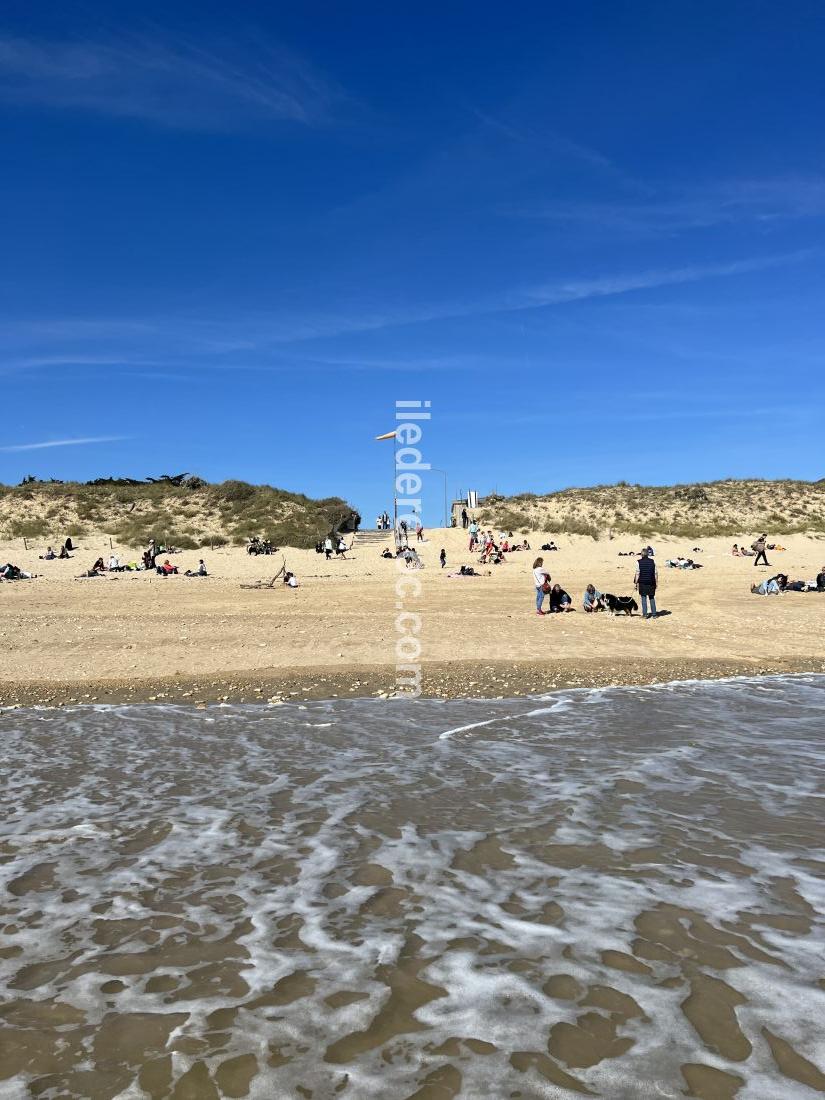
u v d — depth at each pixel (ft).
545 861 16.38
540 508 176.76
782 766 23.90
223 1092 9.30
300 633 55.72
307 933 13.33
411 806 20.26
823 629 58.90
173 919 13.93
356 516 162.50
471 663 45.44
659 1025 10.55
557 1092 9.23
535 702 35.27
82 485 171.32
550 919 13.71
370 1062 9.85
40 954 12.71
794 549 136.67
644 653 48.85
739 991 11.37
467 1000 11.20
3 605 74.18
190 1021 10.79
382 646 50.85
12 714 33.63
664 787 21.71
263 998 11.34
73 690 38.88
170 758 25.75
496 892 14.87
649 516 168.14
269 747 27.25
